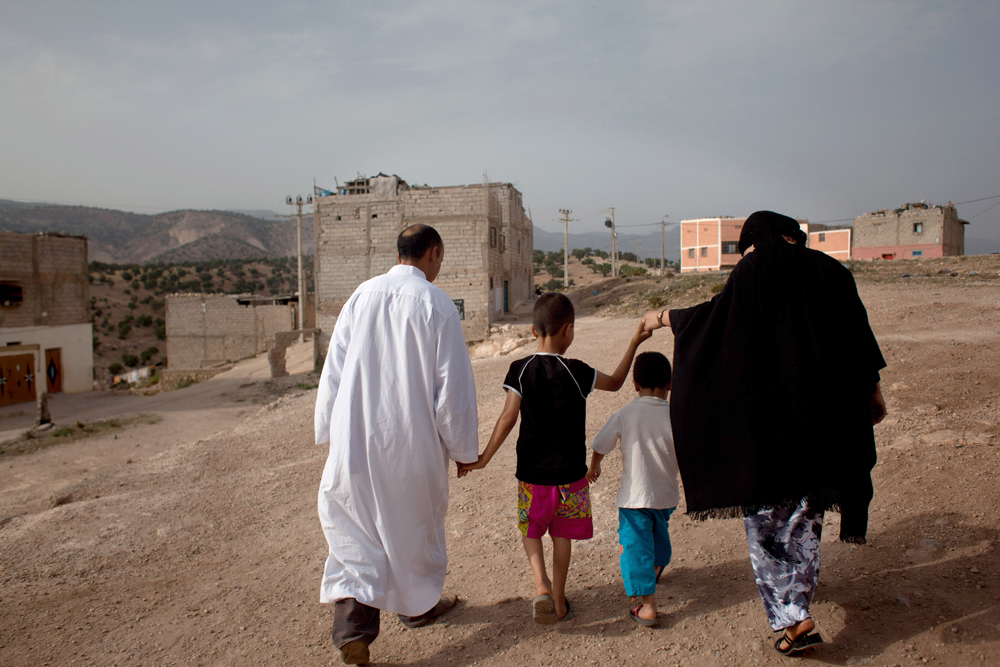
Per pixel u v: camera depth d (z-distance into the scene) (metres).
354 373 2.91
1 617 3.66
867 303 14.24
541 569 2.98
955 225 55.16
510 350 19.45
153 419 20.05
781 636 2.57
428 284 3.03
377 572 2.78
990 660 2.28
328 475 2.89
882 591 2.90
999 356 7.58
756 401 2.44
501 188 31.58
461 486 5.75
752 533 2.54
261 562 4.51
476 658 2.79
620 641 2.79
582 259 92.88
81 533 5.39
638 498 2.93
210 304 45.44
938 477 4.10
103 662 3.03
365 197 25.19
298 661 2.92
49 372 28.58
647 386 3.12
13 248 27.52
